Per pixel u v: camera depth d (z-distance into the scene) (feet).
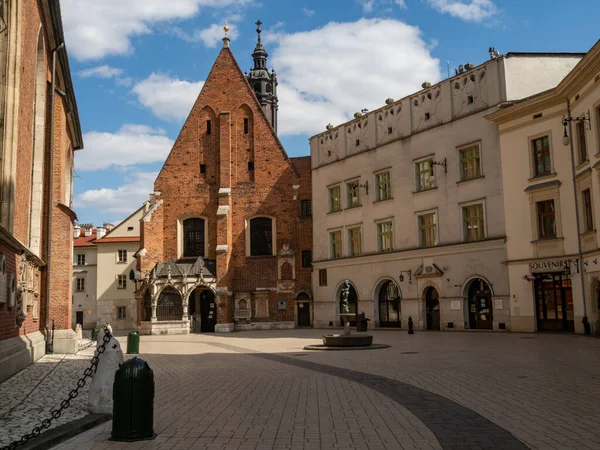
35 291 84.12
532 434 31.78
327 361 76.28
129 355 93.86
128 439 32.14
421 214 153.07
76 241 265.34
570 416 36.19
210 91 204.33
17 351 65.57
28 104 75.10
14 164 63.93
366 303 167.12
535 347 86.74
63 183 98.12
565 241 119.03
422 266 151.23
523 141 128.77
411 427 34.30
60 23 87.92
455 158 145.18
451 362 69.67
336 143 181.57
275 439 31.94
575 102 115.44
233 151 200.34
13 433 34.32
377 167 167.02
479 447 29.32
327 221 182.50
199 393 49.80
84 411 41.60
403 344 102.89
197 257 195.00
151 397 33.12
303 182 199.82
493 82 136.98
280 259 191.62
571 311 119.14
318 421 36.58
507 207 131.64
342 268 175.94
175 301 182.50
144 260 192.54
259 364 75.00
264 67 304.30
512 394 44.93
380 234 165.99
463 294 140.77
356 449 29.48
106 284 245.86
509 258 130.41
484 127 138.51
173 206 199.72
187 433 33.81
